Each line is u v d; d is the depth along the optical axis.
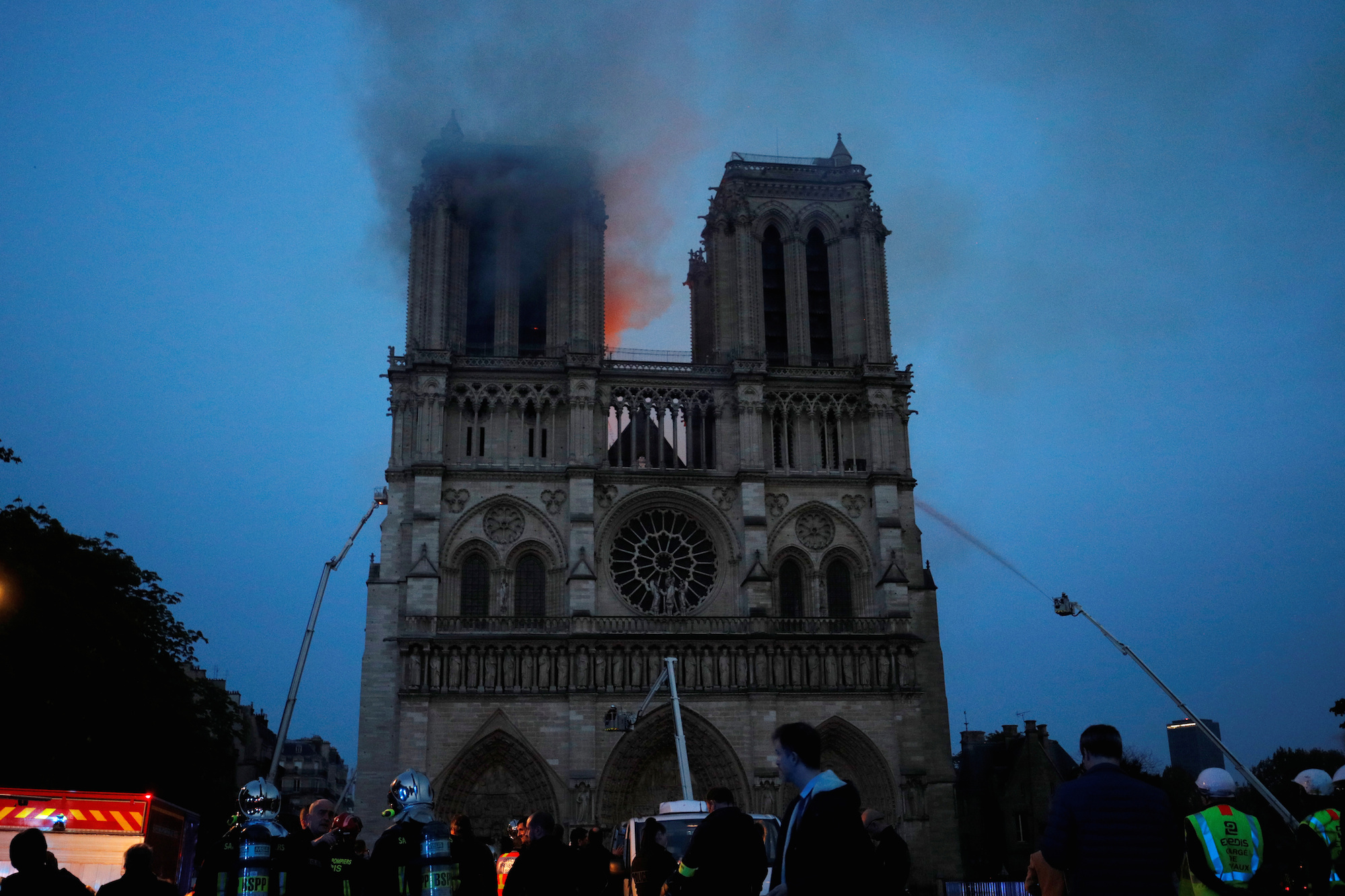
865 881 15.12
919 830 102.69
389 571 104.50
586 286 113.12
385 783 99.88
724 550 109.56
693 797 103.19
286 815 23.92
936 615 111.44
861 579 110.75
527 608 106.25
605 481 109.25
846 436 114.56
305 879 21.20
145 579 92.88
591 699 101.25
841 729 104.25
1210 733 52.72
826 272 121.62
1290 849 21.19
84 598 76.94
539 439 109.88
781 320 120.12
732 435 112.75
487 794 100.44
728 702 103.50
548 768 99.94
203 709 100.56
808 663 105.38
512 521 107.44
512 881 24.94
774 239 122.19
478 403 109.69
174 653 93.44
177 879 53.66
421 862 20.16
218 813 98.75
